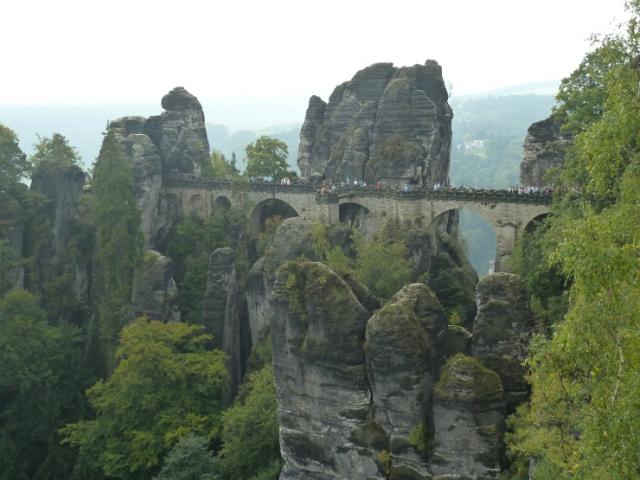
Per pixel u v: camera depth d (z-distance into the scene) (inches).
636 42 1190.3
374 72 3720.5
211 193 3663.9
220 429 2384.4
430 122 3368.6
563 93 2086.6
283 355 1771.7
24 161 3521.2
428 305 1617.9
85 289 3437.5
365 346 1605.6
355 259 2945.4
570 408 1149.7
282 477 1809.8
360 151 3496.6
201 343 2797.7
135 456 2229.3
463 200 2883.9
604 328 814.5
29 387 2733.8
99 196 3088.1
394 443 1587.1
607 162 1002.7
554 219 1956.2
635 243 834.2
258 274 2878.9
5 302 2913.4
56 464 2603.3
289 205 3444.9
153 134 3932.1
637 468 727.1
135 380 2362.2
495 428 1465.3
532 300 1845.5
